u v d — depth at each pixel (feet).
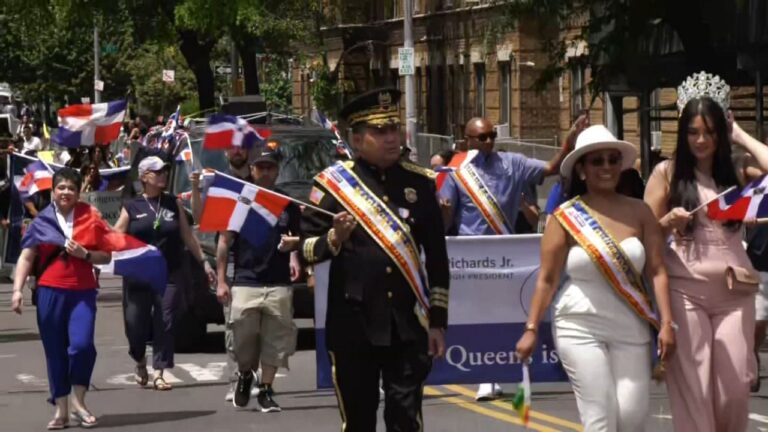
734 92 86.89
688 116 29.01
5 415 44.01
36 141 128.88
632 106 117.08
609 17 69.72
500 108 151.64
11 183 63.46
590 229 27.94
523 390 27.89
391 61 183.32
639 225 28.27
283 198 38.52
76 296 40.81
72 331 40.65
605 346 27.86
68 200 40.55
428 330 27.89
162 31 129.29
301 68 164.45
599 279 27.86
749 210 28.58
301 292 56.54
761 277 44.11
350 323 27.66
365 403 28.17
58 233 40.47
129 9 125.90
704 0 69.77
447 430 39.17
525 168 42.91
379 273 27.58
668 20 69.10
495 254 40.83
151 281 43.83
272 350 43.27
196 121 77.77
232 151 45.80
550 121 145.79
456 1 163.22
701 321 28.73
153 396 47.09
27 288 89.30
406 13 109.29
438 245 28.12
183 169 61.26
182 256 48.55
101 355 57.88
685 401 28.86
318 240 27.84
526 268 40.93
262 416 42.60
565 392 45.14
